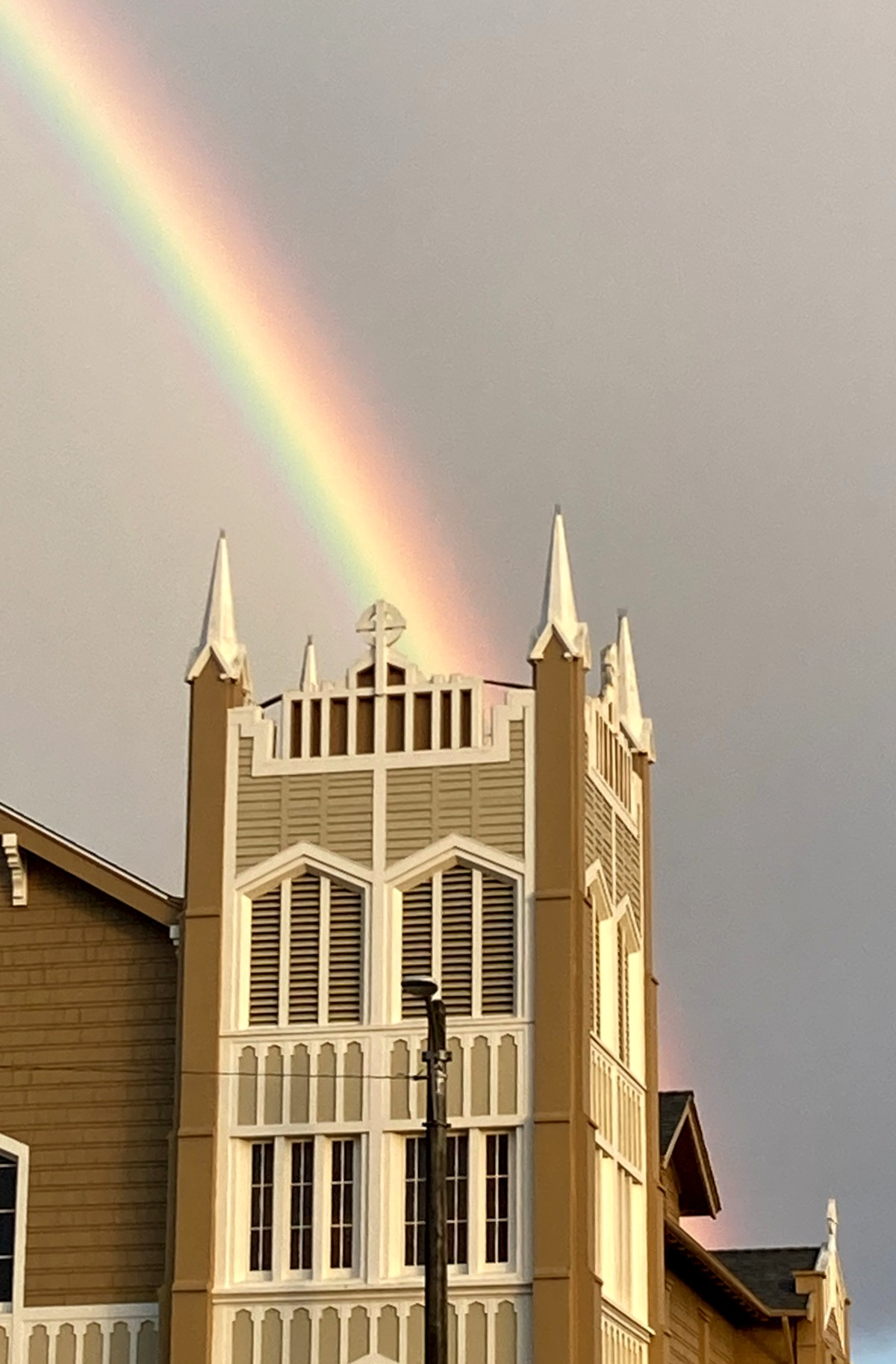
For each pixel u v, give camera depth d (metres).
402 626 56.06
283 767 55.53
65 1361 54.12
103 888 56.09
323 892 54.81
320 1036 53.94
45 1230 54.94
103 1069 55.72
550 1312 51.47
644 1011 59.94
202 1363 52.41
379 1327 52.31
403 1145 53.47
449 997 53.69
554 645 55.22
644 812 61.41
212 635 56.56
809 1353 76.38
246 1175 53.69
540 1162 52.34
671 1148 65.25
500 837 54.28
